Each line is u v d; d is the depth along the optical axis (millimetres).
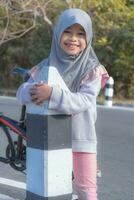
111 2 22672
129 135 11328
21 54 24125
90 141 3963
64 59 3916
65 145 3795
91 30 3941
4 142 9336
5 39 22797
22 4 21219
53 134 3738
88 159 3984
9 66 24625
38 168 3795
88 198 4016
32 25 22656
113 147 9945
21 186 6785
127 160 8844
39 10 21922
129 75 21703
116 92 21797
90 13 22531
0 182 6977
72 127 3947
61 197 3811
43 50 23141
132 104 18594
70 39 3871
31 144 3859
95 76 3891
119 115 14602
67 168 3818
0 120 6516
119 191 6992
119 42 21688
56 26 3938
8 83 24672
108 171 8055
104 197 6695
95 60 3988
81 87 3898
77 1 21938
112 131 11812
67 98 3705
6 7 21344
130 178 7688
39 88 3680
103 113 14969
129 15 22703
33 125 3822
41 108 3729
